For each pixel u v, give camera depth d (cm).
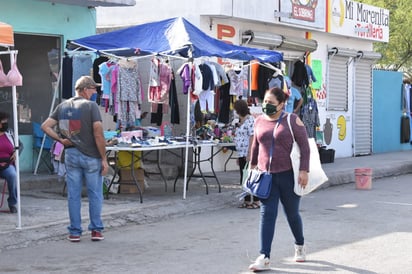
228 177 1845
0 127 1236
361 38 2602
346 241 1090
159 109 1669
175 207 1368
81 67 1505
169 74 1555
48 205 1330
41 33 1664
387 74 2809
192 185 1677
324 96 2455
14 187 1235
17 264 931
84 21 1766
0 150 1231
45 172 1650
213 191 1570
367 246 1053
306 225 1234
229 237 1121
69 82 1505
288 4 2144
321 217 1323
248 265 928
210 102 1531
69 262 944
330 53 2464
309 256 980
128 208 1305
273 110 892
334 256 982
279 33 2206
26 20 1627
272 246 1047
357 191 1756
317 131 2339
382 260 960
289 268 909
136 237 1119
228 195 1527
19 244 1045
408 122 2939
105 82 1458
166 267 916
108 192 1430
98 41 1473
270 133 891
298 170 884
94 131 1046
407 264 938
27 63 1664
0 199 1398
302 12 2209
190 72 1406
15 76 1074
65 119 1044
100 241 1084
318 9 2294
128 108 1514
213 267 916
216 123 1681
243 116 1405
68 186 1068
